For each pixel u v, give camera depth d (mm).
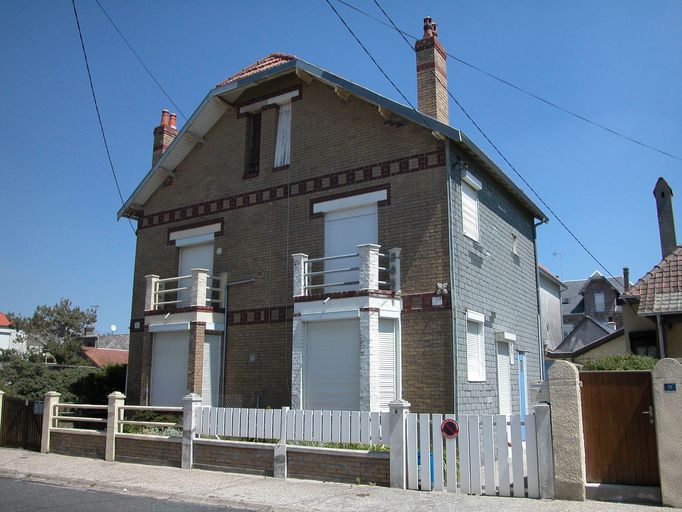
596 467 8867
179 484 10750
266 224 17359
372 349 13469
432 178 14602
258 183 17797
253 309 17047
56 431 15234
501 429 9359
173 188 19891
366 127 15914
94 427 20125
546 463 8945
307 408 14250
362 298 13711
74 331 50469
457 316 13961
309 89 17281
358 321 13953
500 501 8797
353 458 10539
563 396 8945
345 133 16281
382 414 10422
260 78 17469
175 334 17438
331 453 10750
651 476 8578
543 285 33469
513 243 18938
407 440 10086
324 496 9461
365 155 15781
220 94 18406
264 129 18062
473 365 14922
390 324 14203
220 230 18328
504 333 16594
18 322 48469
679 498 8133
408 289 14414
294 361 14484
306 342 14562
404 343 14219
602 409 8961
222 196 18547
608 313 51625
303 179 16859
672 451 8242
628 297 15453
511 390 17281
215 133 19250
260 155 17938
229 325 17406
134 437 13523
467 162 15570
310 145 16922
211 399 16797
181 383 17016
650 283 15383
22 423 16250
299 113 17359
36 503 9516
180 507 9164
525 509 8227
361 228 15586
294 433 11336
